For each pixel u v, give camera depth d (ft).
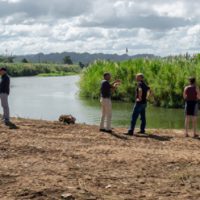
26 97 150.51
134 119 51.47
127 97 141.59
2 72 55.06
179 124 83.46
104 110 52.31
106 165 34.88
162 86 123.65
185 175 31.91
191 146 44.86
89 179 30.19
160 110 114.11
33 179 29.30
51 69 501.56
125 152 40.27
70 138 47.01
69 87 216.33
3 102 55.16
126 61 151.94
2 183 28.19
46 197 25.39
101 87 52.47
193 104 51.39
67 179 29.86
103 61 165.07
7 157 36.86
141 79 52.03
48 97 151.43
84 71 166.61
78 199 25.23
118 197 26.08
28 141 44.06
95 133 50.88
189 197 26.45
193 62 137.08
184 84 120.67
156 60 143.95
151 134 52.37
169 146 44.55
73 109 111.04
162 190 27.91
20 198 25.16
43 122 57.77
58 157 37.37
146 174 32.19
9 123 55.01
